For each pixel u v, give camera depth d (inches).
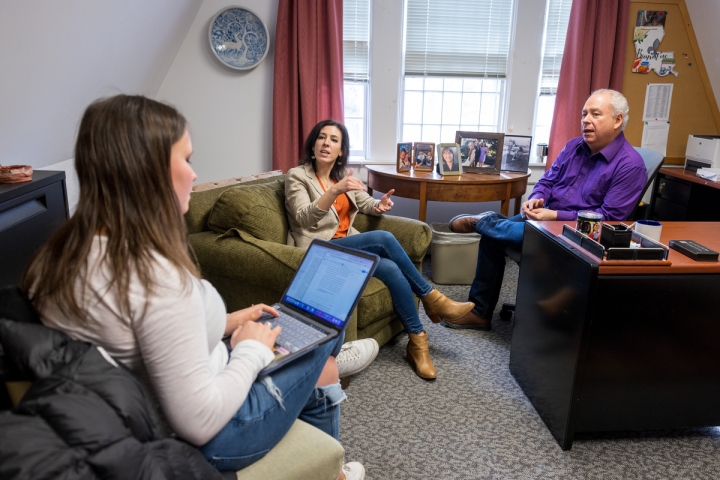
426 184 117.2
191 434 31.5
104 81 92.7
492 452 65.5
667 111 137.2
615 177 91.1
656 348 62.6
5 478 22.4
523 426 70.9
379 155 139.9
